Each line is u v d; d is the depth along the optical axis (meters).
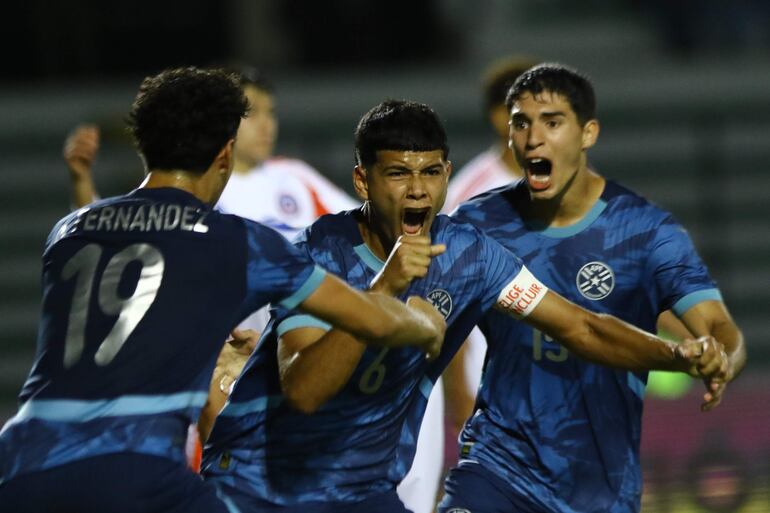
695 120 40.12
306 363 12.25
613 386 15.59
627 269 15.85
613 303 15.88
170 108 12.24
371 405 13.46
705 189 39.75
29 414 11.55
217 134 12.37
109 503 11.22
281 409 13.28
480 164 22.70
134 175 37.44
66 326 11.73
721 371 13.64
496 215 16.20
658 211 15.91
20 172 40.97
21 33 42.09
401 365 13.45
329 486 13.45
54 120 40.84
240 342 15.82
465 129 39.94
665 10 44.22
